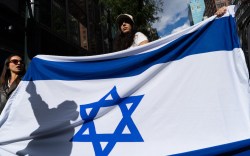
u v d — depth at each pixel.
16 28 9.88
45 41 12.58
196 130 2.59
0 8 9.20
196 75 2.76
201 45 2.84
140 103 2.89
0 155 3.22
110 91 3.09
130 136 2.80
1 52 9.39
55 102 3.31
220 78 2.66
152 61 3.03
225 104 2.56
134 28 3.72
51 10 13.27
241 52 2.57
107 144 2.85
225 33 2.78
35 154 3.13
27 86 3.51
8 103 3.39
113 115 2.97
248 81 2.50
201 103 2.65
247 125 2.43
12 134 3.28
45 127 3.20
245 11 2.43
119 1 12.65
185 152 2.50
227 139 2.46
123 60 3.19
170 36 3.06
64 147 3.05
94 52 20.20
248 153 2.32
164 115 2.75
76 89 3.28
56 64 3.50
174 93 2.79
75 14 17.06
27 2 6.42
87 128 3.03
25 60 6.18
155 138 2.71
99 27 22.28
